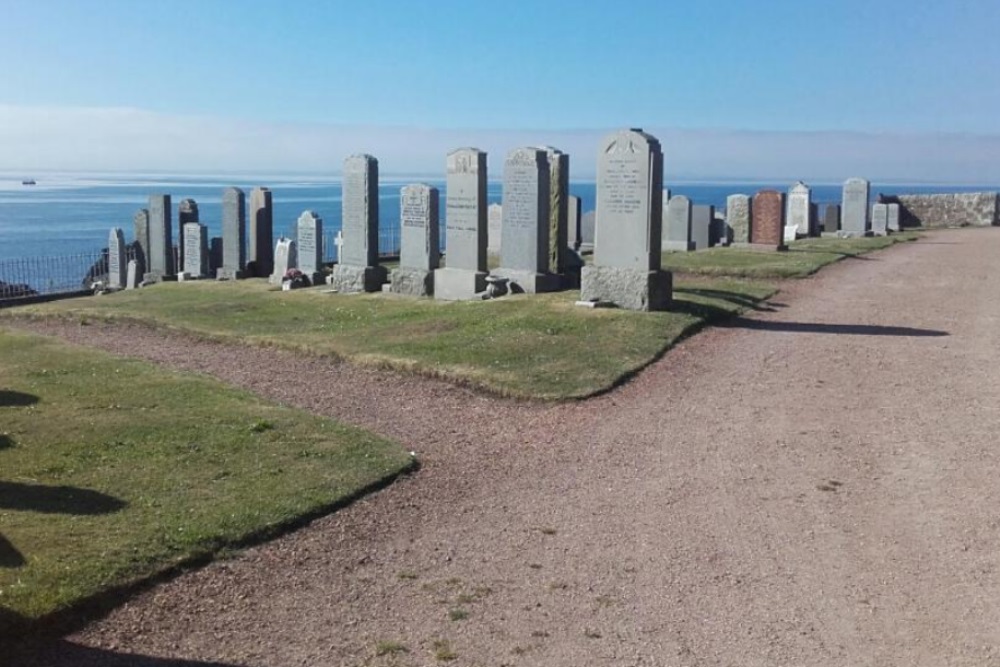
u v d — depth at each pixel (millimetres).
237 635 5844
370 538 7527
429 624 6023
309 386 13070
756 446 9805
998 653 5488
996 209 44875
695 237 32188
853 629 5836
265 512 7746
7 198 157000
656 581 6637
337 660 5547
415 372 13305
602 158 16672
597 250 16906
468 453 9945
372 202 21531
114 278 30344
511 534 7617
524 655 5598
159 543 6965
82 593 6098
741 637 5770
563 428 10758
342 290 21734
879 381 12312
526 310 16703
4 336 16859
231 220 27422
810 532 7461
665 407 11414
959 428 10141
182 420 10664
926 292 20359
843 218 38094
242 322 18141
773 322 16609
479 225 19203
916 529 7438
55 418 10727
